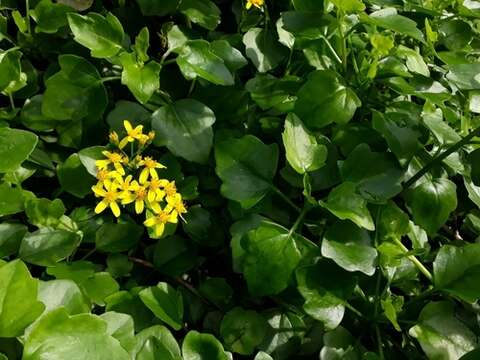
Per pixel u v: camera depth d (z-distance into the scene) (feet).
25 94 1.47
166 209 1.26
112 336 1.06
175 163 1.41
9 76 1.40
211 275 1.45
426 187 1.41
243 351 1.24
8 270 1.00
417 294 1.41
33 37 1.53
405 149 1.44
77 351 0.96
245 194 1.34
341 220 1.32
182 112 1.44
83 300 1.10
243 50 1.69
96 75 1.42
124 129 1.42
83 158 1.32
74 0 1.53
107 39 1.44
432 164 1.44
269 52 1.67
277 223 1.40
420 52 1.83
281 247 1.27
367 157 1.43
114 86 1.57
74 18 1.40
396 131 1.47
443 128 1.48
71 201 1.39
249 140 1.38
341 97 1.45
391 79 1.61
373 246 1.36
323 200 1.35
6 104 1.51
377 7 1.89
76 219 1.32
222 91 1.56
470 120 1.66
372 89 1.64
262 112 1.57
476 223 1.56
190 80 1.58
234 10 1.75
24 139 1.23
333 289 1.25
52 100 1.39
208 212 1.41
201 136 1.42
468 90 1.68
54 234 1.22
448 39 1.84
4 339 1.00
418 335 1.24
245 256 1.26
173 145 1.39
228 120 1.54
